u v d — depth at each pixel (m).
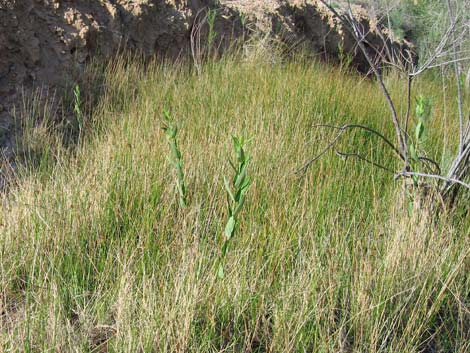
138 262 3.09
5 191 3.67
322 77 6.58
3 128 4.62
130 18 6.30
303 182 3.94
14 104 4.88
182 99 5.33
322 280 2.94
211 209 3.48
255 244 3.21
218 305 2.82
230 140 4.19
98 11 6.00
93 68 5.67
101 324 2.77
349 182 3.96
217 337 2.74
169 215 3.45
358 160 4.34
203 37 7.19
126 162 3.95
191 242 3.19
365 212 3.71
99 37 5.86
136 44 6.35
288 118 4.88
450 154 4.13
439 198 3.64
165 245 3.17
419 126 3.74
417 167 3.80
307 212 3.52
